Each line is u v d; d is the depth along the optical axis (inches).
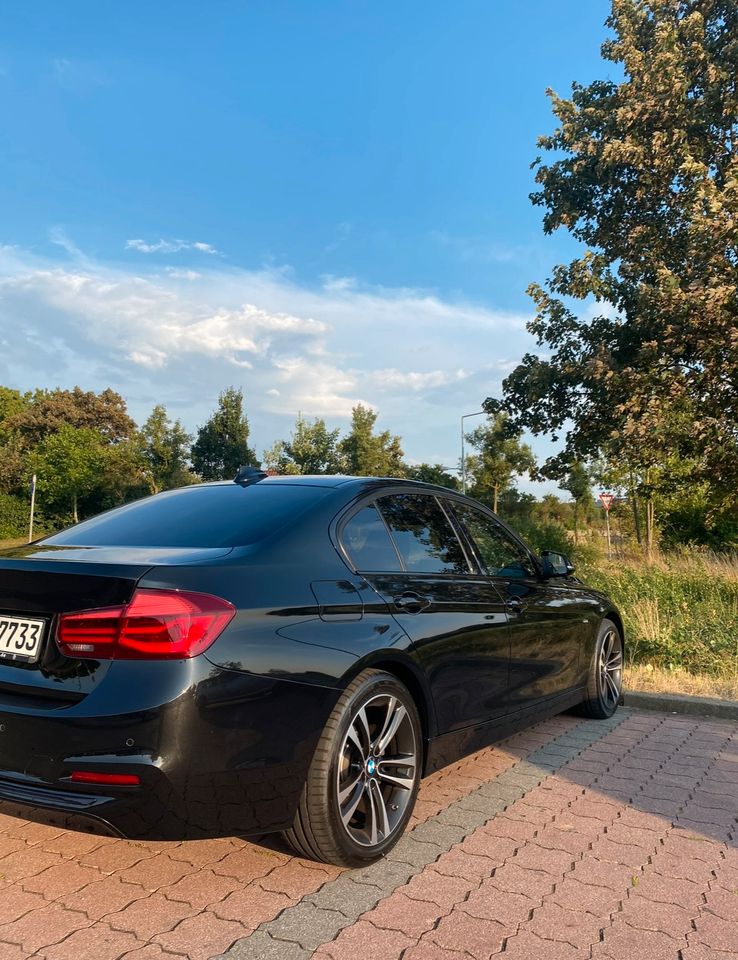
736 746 189.6
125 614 96.3
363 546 132.0
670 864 121.0
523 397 674.8
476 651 145.3
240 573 107.6
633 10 625.0
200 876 112.0
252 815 102.3
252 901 105.1
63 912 101.0
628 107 589.9
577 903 107.9
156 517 135.6
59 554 114.5
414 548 144.4
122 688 94.6
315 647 109.4
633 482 928.9
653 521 994.1
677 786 157.5
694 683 252.5
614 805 146.1
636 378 570.9
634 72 601.0
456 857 121.5
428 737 131.3
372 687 116.5
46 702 98.0
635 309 599.8
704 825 137.1
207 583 102.4
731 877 117.2
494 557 169.6
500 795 150.6
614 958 94.5
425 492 159.0
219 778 97.3
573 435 660.7
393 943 96.1
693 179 567.8
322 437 1526.8
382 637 120.8
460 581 150.6
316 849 110.5
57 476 1535.4
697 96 608.7
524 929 100.6
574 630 193.0
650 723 212.7
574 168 631.8
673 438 546.0
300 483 143.5
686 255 571.2
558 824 136.2
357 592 122.0
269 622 105.6
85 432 1674.5
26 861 116.0
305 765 106.0
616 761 174.2
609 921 103.3
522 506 1378.0
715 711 222.1
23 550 122.9
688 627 320.8
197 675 96.1
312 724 106.7
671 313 530.9
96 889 107.4
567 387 643.5
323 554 122.3
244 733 99.3
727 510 661.9
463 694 140.9
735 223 506.6
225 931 97.3
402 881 112.8
